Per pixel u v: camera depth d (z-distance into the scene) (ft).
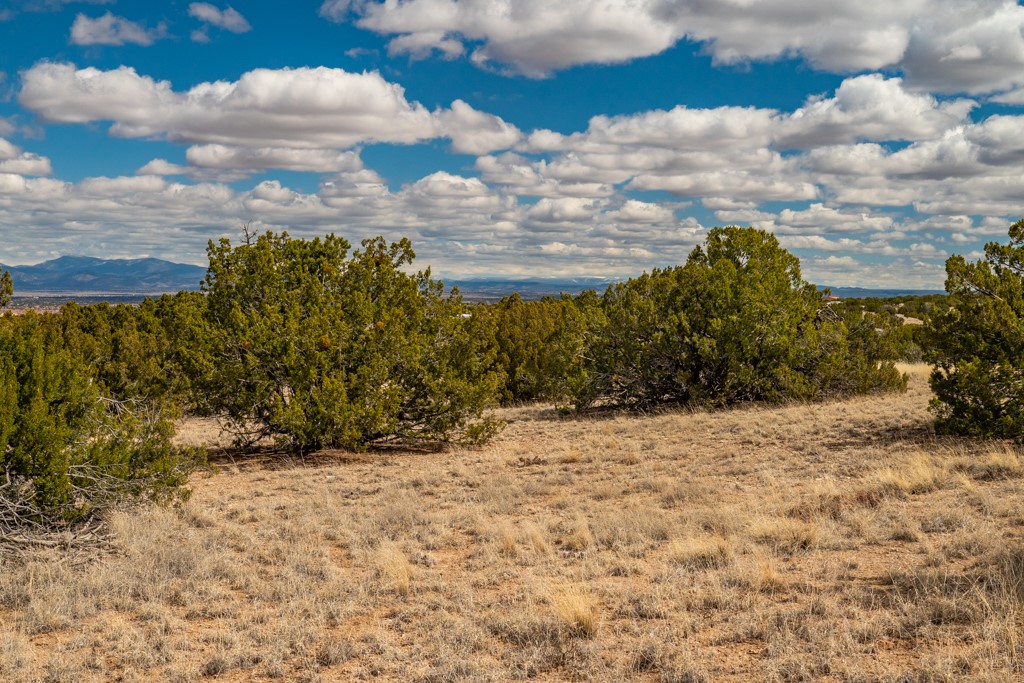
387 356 51.62
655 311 72.18
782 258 81.10
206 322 51.44
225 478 43.29
